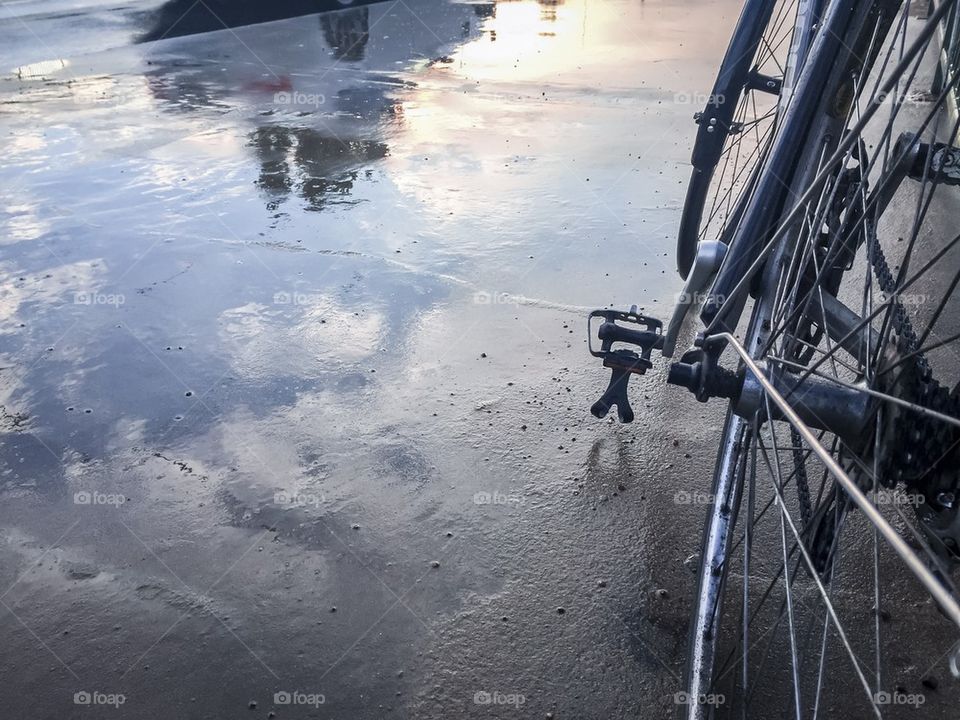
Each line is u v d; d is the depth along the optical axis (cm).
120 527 285
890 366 141
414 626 247
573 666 234
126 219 532
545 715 220
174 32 1160
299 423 338
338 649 240
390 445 325
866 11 200
